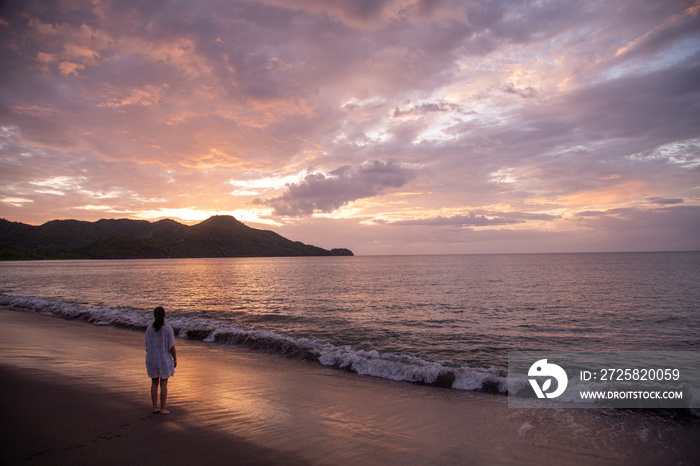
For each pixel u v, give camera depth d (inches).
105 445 195.2
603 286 1424.7
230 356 449.1
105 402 262.7
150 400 272.7
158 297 1224.8
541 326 686.5
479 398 302.7
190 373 365.1
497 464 192.1
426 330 650.2
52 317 759.7
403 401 293.0
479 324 710.5
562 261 4603.8
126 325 647.8
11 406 249.8
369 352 461.1
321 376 366.6
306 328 668.1
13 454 180.5
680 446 217.8
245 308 946.1
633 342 559.8
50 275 2797.7
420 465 187.5
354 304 1027.3
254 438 213.2
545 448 213.0
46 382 306.0
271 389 317.4
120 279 2301.9
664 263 3464.6
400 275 2491.4
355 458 192.7
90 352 438.3
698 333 621.0
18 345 467.2
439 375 346.6
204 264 6215.6
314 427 233.8
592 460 199.9
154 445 197.6
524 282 1684.3
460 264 4357.8
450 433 231.1
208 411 254.8
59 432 210.1
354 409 271.7
